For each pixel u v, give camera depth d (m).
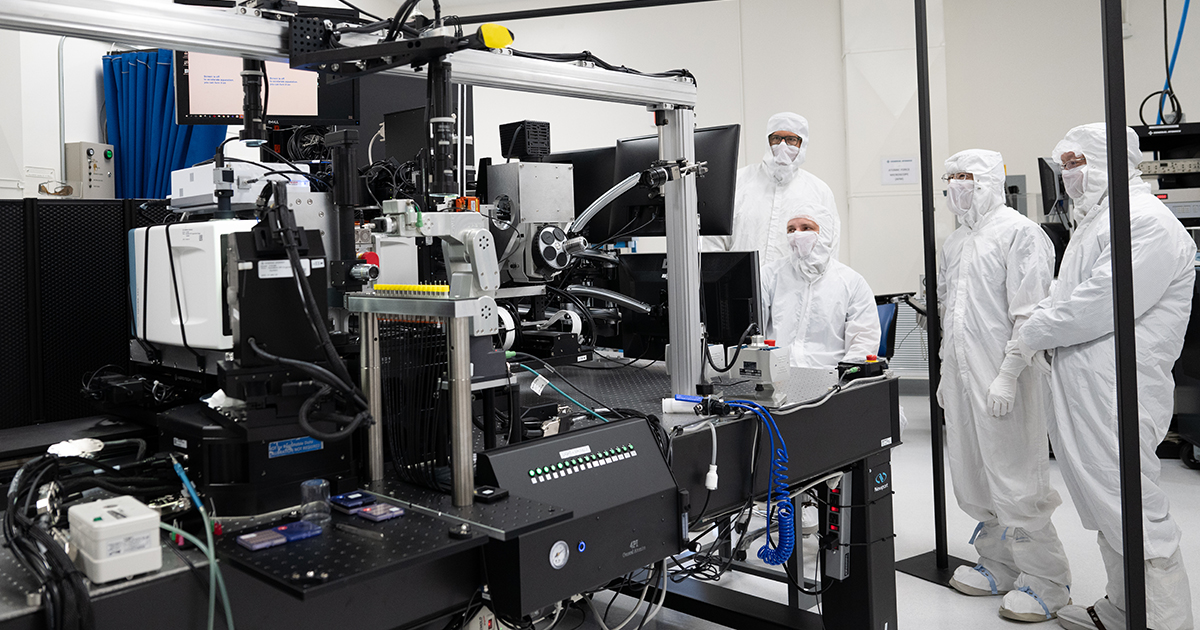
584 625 2.47
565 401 1.82
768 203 3.46
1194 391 3.83
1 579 0.95
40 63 3.44
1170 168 4.12
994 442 2.62
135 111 3.60
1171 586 2.26
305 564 0.96
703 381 1.91
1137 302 2.26
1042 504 2.57
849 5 5.62
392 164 1.89
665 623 2.50
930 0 5.53
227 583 1.00
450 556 1.21
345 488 1.25
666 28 6.02
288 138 2.28
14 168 3.34
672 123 1.80
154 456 1.27
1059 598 2.53
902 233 5.63
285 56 1.28
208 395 1.37
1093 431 2.33
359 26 1.33
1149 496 2.27
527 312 2.17
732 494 1.68
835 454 1.91
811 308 3.12
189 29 1.16
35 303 1.65
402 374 1.28
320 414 1.17
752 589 2.74
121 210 1.75
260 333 1.13
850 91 5.66
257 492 1.14
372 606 1.13
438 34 1.19
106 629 0.91
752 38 5.94
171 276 1.36
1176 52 4.58
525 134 2.02
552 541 1.21
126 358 1.77
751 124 5.99
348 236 1.32
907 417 5.09
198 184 1.39
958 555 3.01
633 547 1.35
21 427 1.62
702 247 3.63
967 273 2.79
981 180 2.80
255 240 1.11
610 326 2.34
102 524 0.91
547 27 6.13
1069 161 2.50
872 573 2.08
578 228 1.85
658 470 1.43
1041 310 2.42
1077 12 5.56
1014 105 5.72
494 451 1.26
